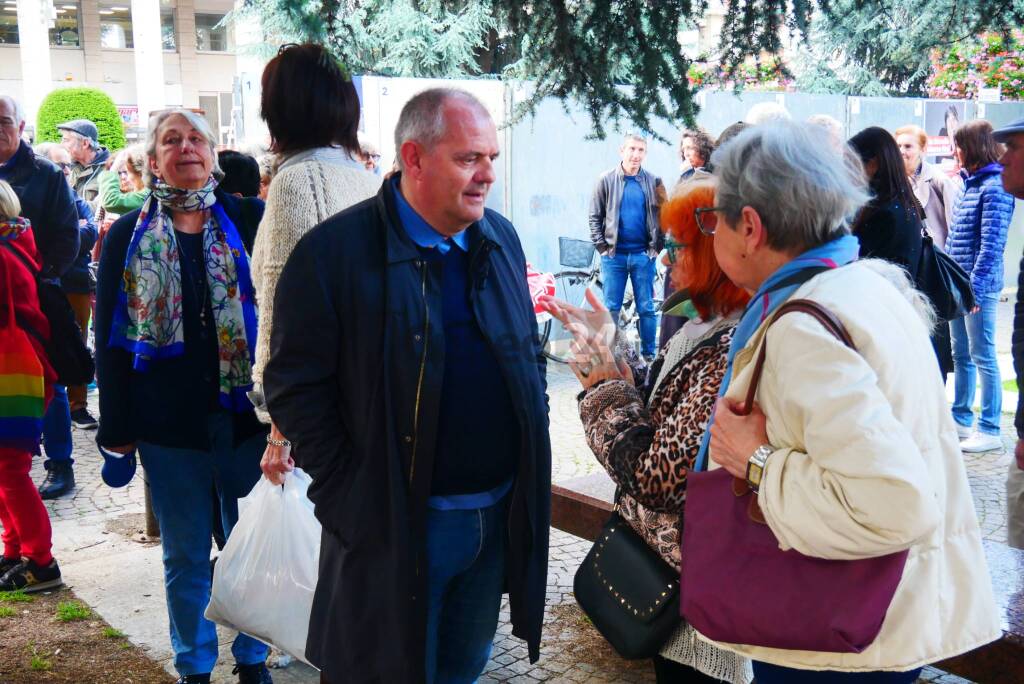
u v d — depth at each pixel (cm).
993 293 582
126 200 625
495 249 225
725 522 160
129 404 294
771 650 159
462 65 759
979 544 164
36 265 406
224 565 268
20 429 393
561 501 340
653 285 833
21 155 510
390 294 206
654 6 256
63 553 463
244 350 294
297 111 254
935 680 329
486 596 236
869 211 398
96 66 3478
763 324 158
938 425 159
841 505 141
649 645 203
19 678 332
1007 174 339
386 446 207
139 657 350
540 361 238
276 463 268
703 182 199
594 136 277
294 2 249
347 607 213
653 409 203
